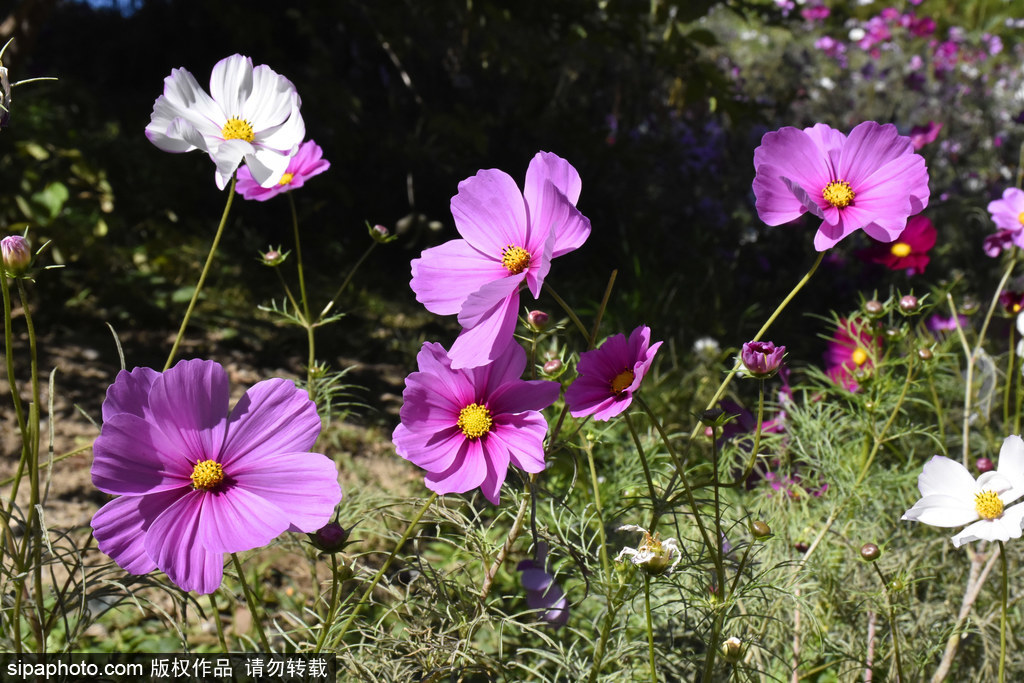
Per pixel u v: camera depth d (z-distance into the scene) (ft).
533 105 6.38
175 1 7.53
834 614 2.62
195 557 1.59
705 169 7.48
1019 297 2.97
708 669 1.88
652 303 5.62
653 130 7.58
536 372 2.29
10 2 6.93
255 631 2.70
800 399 4.01
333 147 6.06
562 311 5.50
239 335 4.90
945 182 7.03
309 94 5.75
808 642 2.53
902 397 2.59
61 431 3.70
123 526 1.59
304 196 6.28
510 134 6.65
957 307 4.97
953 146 7.44
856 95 8.86
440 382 1.75
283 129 1.99
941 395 3.71
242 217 6.12
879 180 1.91
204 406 1.63
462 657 1.94
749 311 5.50
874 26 9.68
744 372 1.84
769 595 2.46
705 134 7.54
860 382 2.68
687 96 5.39
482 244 1.77
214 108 2.00
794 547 2.66
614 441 3.05
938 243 6.08
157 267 5.29
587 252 6.42
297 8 6.72
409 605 2.01
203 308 5.10
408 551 2.99
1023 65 9.07
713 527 2.53
